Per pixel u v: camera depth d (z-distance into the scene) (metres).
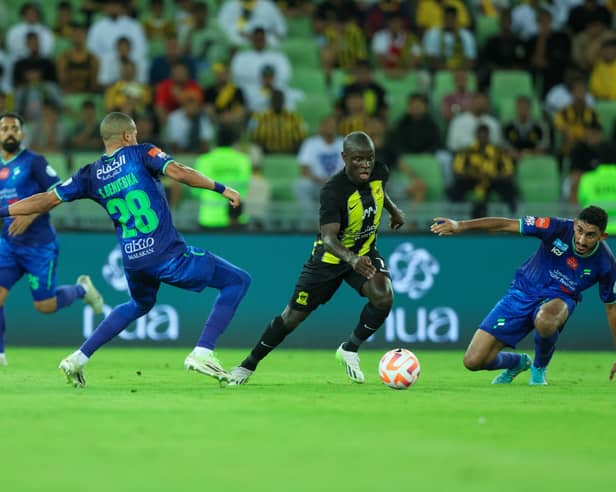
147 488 14.30
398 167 52.56
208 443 18.08
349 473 15.43
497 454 17.23
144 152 26.66
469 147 52.97
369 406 23.45
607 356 44.19
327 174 52.81
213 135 55.06
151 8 62.50
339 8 64.44
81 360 27.22
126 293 45.34
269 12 63.12
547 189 53.16
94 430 19.45
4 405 23.12
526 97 57.31
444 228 28.62
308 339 45.72
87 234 45.31
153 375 31.86
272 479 14.98
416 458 16.72
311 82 60.78
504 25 63.00
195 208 47.44
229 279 27.72
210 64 59.84
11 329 45.31
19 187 34.03
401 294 45.91
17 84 56.78
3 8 62.59
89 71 58.03
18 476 15.12
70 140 53.62
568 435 19.45
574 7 65.62
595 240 28.50
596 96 62.75
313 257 28.55
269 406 23.27
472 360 29.95
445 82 60.62
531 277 29.92
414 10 65.69
